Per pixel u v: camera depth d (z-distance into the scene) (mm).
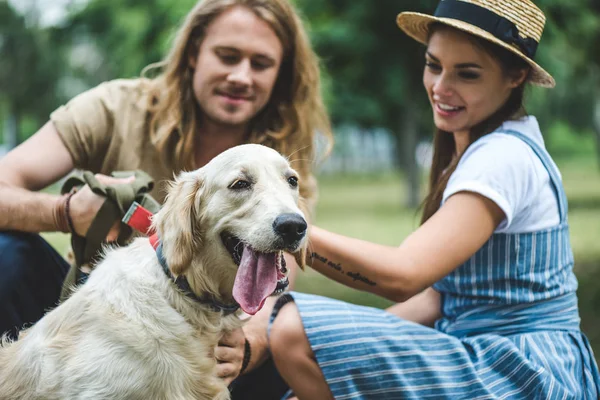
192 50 3598
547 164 2945
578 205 18891
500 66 2965
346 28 12398
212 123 3697
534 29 3008
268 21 3514
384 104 16000
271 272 2520
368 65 13430
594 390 2844
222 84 3482
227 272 2684
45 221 3053
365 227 14266
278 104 3865
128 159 3576
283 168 2732
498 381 2684
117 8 17250
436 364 2732
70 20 21391
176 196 2664
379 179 45500
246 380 3348
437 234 2762
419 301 3414
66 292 3018
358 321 2828
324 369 2756
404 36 12664
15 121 32688
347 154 56594
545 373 2645
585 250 10742
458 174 2879
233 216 2592
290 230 2467
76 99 3646
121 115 3613
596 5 9664
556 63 10633
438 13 3086
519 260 2865
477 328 2936
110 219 2986
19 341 2807
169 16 12312
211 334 2693
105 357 2506
